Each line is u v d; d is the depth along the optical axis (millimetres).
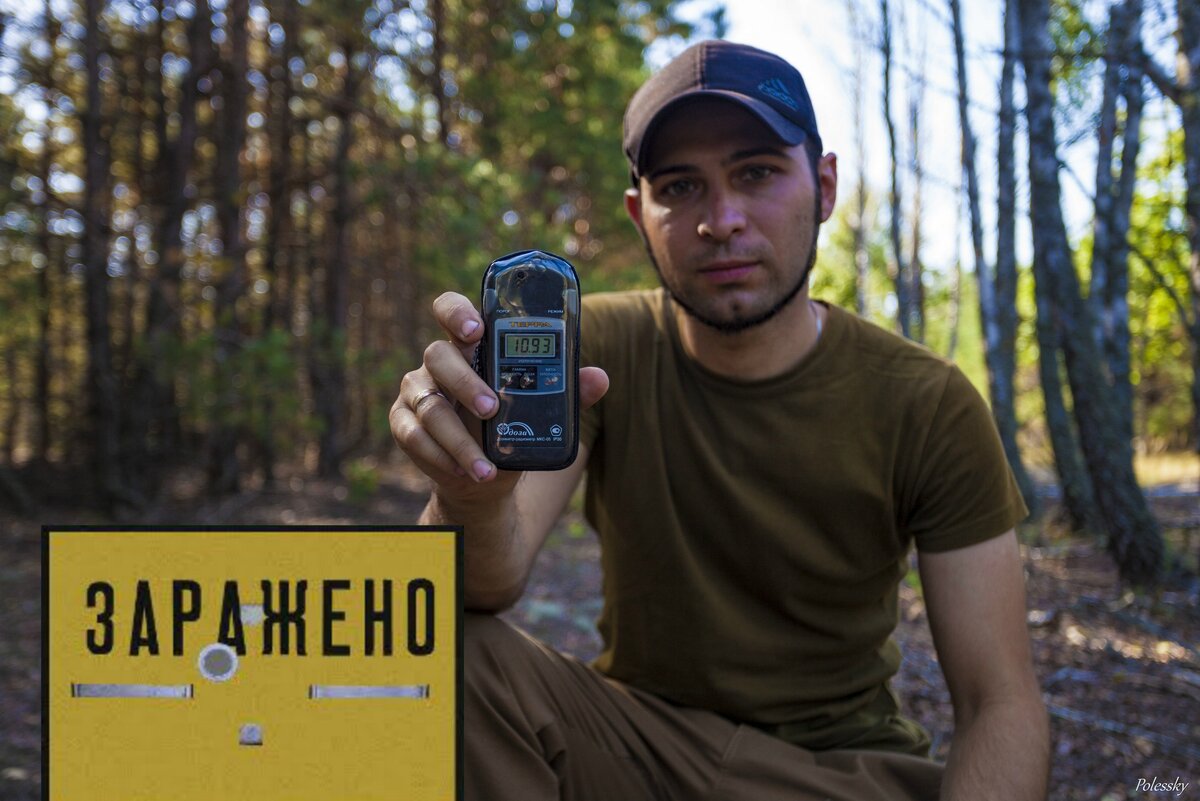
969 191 7941
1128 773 2551
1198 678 3439
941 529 1689
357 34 9688
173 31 10156
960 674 1642
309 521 8672
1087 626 4281
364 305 16328
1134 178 6102
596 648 4207
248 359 7680
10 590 5590
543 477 1705
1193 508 8844
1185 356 7852
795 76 1681
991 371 8219
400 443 1234
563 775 1656
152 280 8375
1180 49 4125
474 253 7641
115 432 8781
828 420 1691
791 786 1624
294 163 12977
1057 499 9969
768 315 1627
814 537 1711
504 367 1193
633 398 1772
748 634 1746
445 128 10875
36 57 9031
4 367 12656
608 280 9109
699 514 1737
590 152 12031
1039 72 5035
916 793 1660
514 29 10586
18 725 3186
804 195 1641
